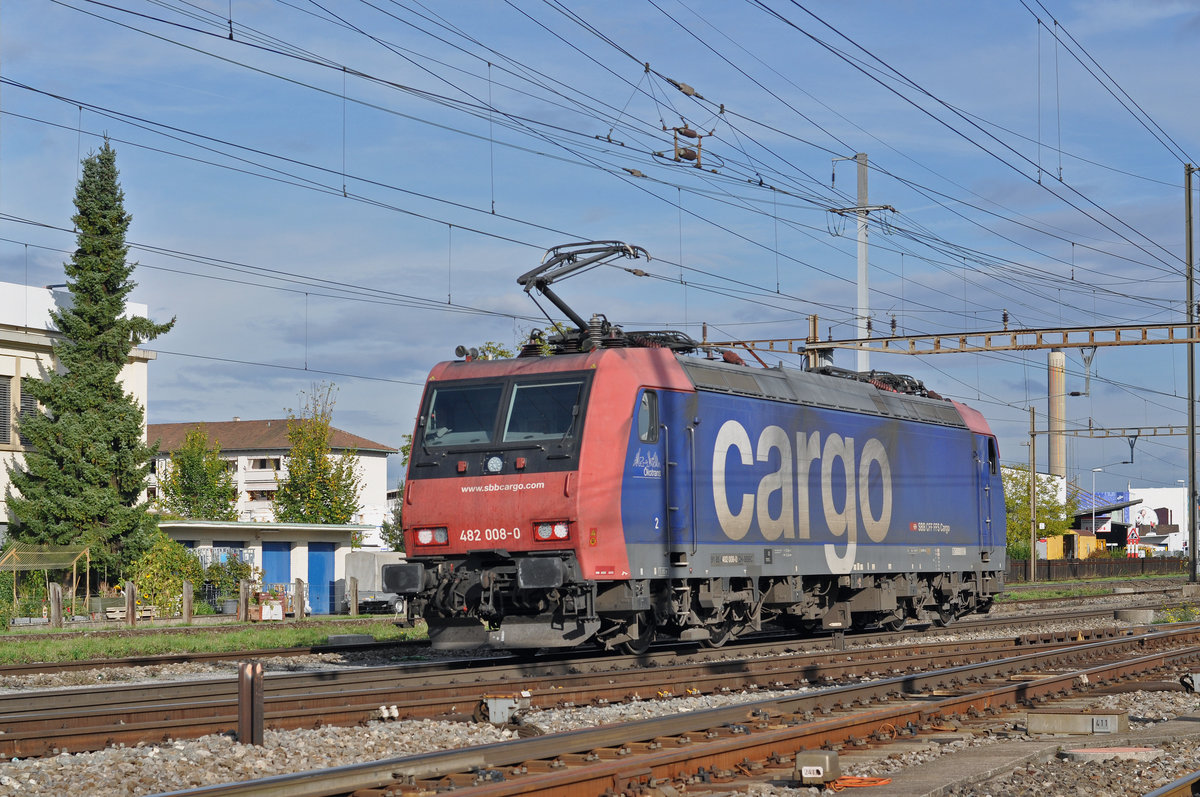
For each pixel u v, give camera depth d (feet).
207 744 33.78
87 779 28.94
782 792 29.01
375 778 26.91
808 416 69.41
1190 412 148.05
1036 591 153.17
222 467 191.93
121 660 60.85
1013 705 43.24
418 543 57.31
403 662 62.85
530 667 54.13
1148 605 121.39
